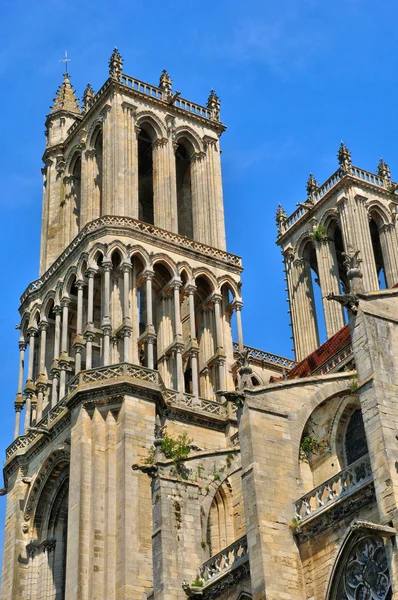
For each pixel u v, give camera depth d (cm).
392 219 8625
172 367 7375
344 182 8569
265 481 5072
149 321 7231
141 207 8831
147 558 6119
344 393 5641
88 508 6325
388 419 4400
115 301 7325
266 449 5191
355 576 4506
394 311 4781
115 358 7088
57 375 7469
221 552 5472
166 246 7700
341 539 4650
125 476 6319
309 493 4969
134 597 5938
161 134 8388
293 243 9181
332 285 8512
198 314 7881
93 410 6669
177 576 5509
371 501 4541
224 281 7900
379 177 8844
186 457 6034
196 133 8644
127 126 8194
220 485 6394
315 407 5500
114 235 7500
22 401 7819
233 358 7719
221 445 7106
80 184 8738
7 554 7138
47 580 6944
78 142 8650
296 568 4825
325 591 4644
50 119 9200
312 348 8694
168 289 7644
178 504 5744
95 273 7444
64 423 6962
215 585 5359
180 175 8775
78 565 6100
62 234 8556
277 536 4894
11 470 7469
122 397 6650
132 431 6519
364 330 4634
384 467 4284
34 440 7275
